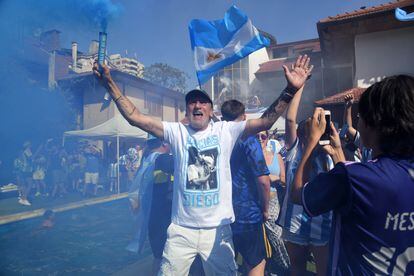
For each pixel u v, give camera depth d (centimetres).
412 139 122
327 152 164
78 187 1283
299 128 260
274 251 320
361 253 122
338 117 1117
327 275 138
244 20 321
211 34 334
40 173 1134
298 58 211
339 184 126
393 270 118
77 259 521
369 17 1064
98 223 774
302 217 257
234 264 233
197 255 230
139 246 359
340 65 1603
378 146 129
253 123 228
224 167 232
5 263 505
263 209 276
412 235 117
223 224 225
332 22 1123
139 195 367
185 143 235
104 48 236
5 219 736
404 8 1020
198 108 235
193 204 223
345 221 127
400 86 122
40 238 645
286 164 274
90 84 1795
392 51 1152
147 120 241
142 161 386
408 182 118
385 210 117
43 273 466
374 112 127
